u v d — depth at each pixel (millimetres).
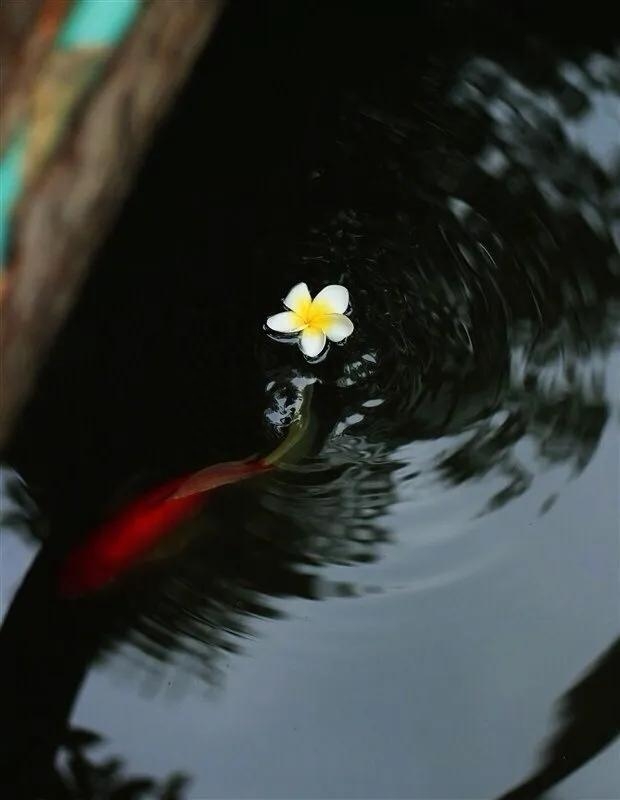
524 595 2273
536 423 2328
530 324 2363
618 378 2338
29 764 2236
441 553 2291
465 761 2230
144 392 2346
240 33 2486
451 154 2439
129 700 2256
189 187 2418
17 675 2260
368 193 2422
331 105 2461
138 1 2236
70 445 2324
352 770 2232
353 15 2504
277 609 2277
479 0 2502
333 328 2316
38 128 2180
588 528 2289
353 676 2260
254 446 2330
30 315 2254
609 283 2375
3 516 2301
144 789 2229
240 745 2242
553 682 2246
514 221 2404
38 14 2170
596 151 2430
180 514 2295
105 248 2367
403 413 2338
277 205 2416
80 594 2279
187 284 2381
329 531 2303
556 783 2213
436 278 2385
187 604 2281
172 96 2389
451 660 2260
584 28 2482
